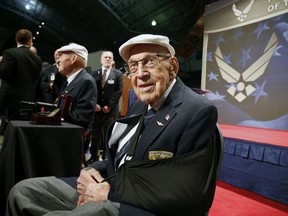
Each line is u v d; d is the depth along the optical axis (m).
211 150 0.97
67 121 2.16
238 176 3.02
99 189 1.04
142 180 0.92
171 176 0.90
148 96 1.10
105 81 3.76
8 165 1.68
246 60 3.40
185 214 0.89
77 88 2.25
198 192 0.89
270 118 3.09
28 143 1.72
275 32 3.06
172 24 10.09
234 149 3.06
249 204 2.50
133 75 1.14
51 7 13.99
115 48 14.38
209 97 3.92
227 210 2.33
